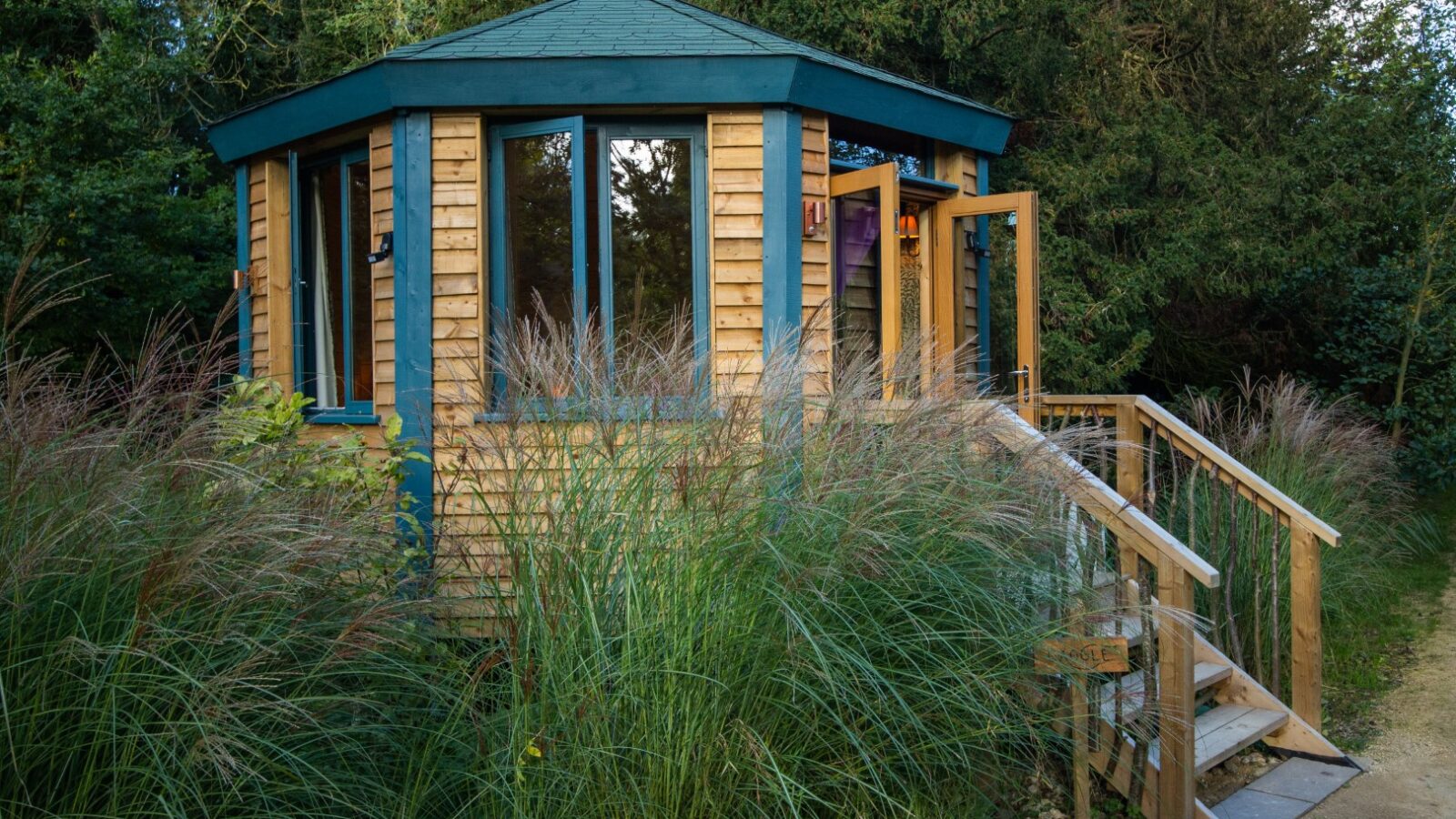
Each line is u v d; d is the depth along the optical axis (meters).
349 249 7.17
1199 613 6.27
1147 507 6.30
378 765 3.42
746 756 3.40
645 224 6.43
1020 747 4.30
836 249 6.79
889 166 6.39
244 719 3.04
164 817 2.77
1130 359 12.71
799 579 3.53
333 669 3.25
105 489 2.95
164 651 2.87
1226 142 14.57
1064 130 13.36
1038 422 6.95
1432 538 9.73
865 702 3.45
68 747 2.77
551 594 3.54
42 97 12.27
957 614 3.75
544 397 3.93
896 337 6.45
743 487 3.73
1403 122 12.91
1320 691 5.56
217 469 3.26
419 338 6.30
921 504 3.90
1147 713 4.28
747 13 12.17
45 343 11.15
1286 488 7.68
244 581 3.00
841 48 12.27
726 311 6.34
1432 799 4.82
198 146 16.84
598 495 3.75
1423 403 11.12
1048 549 4.18
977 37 12.53
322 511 3.51
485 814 3.43
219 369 3.70
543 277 6.39
